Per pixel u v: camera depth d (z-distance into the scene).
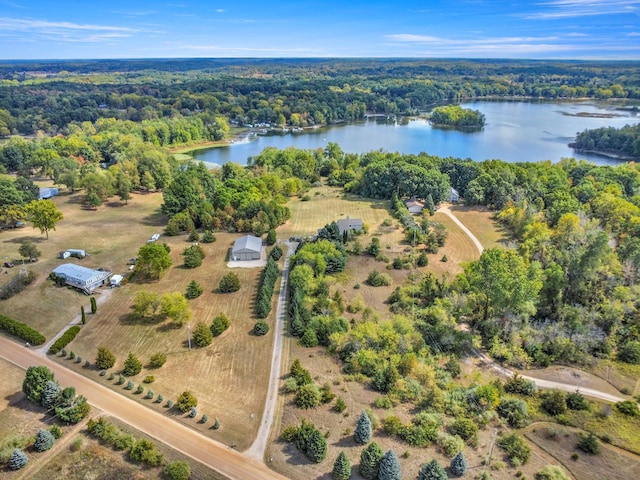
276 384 57.06
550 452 46.72
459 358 64.56
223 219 115.81
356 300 76.75
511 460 44.56
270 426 49.84
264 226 110.38
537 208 121.00
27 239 100.25
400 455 44.41
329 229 99.62
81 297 79.56
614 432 50.03
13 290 78.69
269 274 84.88
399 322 66.56
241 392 55.56
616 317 69.44
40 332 68.81
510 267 71.88
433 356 63.72
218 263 94.94
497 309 70.19
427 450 45.31
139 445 44.81
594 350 66.00
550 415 52.72
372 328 64.50
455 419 50.06
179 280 87.06
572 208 109.69
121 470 43.62
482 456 45.03
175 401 53.97
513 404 52.34
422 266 93.44
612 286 76.00
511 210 114.88
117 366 60.69
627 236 92.06
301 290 78.19
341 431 48.00
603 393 57.47
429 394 52.88
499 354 64.25
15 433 48.00
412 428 47.03
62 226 115.00
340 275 88.50
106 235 109.88
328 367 60.31
